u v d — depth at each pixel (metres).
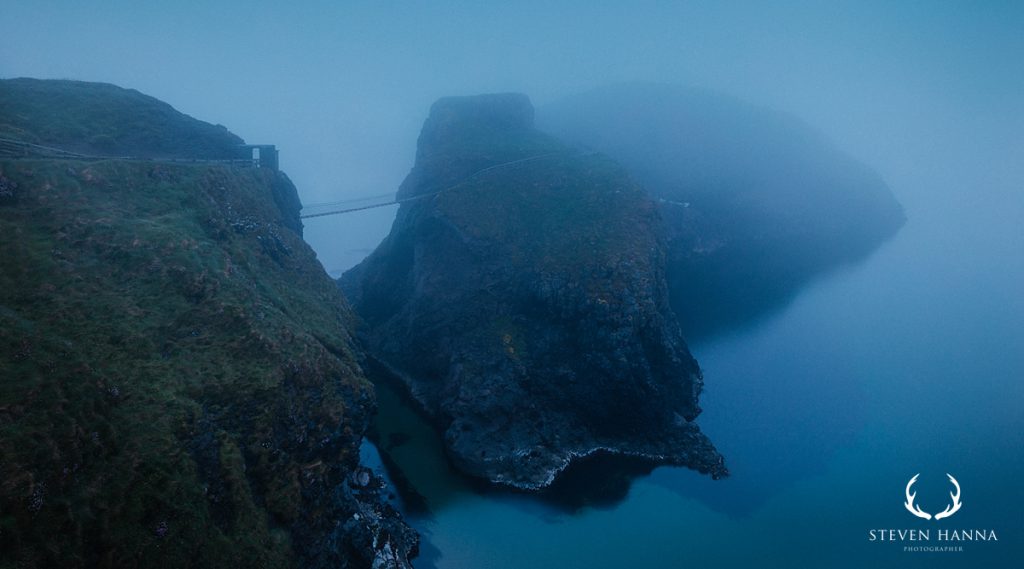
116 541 33.06
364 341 92.81
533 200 120.94
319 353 56.50
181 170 70.62
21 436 32.66
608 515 73.31
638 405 87.06
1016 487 81.62
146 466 37.06
